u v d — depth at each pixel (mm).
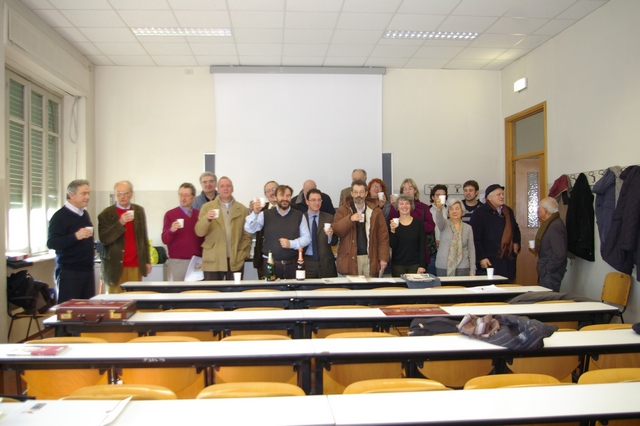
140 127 6859
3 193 4430
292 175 6973
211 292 3580
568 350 2207
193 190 4582
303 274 3902
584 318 3023
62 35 5715
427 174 7188
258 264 4477
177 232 4504
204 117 6938
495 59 6844
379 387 1733
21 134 5332
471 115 7277
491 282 4188
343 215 4434
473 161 7266
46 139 5910
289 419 1433
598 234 5160
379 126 7086
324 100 7035
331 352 2059
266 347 2135
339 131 7043
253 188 6934
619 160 4898
